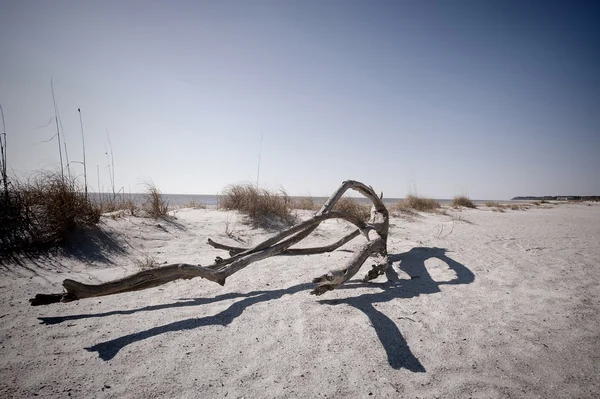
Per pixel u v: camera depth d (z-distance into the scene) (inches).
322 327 100.7
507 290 139.6
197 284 141.8
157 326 100.3
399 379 76.3
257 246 147.3
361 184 185.6
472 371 79.9
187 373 76.9
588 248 238.8
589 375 78.9
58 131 199.0
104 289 102.8
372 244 145.2
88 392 69.3
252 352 86.4
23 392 68.2
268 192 306.3
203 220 265.3
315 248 190.5
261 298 124.8
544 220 455.8
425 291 135.8
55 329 97.0
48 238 175.6
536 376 78.2
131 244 196.9
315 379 75.6
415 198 512.1
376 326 102.1
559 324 106.5
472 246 235.5
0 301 116.5
